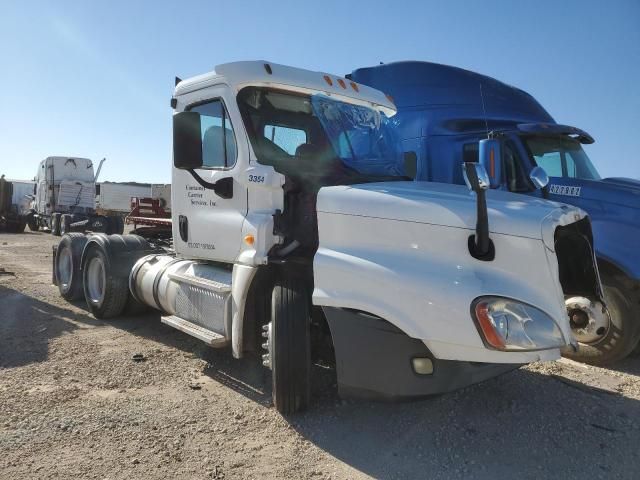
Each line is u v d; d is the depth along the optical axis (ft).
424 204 11.37
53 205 81.30
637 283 18.02
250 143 14.64
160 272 18.95
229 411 13.70
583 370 18.16
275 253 13.96
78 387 15.16
